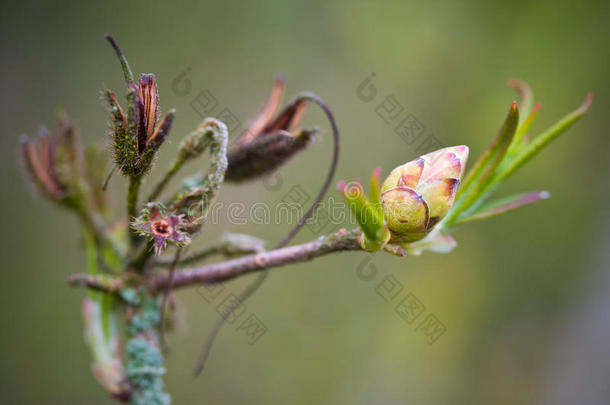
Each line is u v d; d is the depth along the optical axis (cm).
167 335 29
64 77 54
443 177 26
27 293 50
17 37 54
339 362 57
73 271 52
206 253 28
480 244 67
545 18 64
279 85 28
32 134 52
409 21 65
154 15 58
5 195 51
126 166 26
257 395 54
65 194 29
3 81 53
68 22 55
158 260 28
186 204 26
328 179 28
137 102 25
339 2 63
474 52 65
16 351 49
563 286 65
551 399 62
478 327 65
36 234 51
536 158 65
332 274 59
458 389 62
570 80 64
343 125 60
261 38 60
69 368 51
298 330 57
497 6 65
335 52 63
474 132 64
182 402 51
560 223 65
